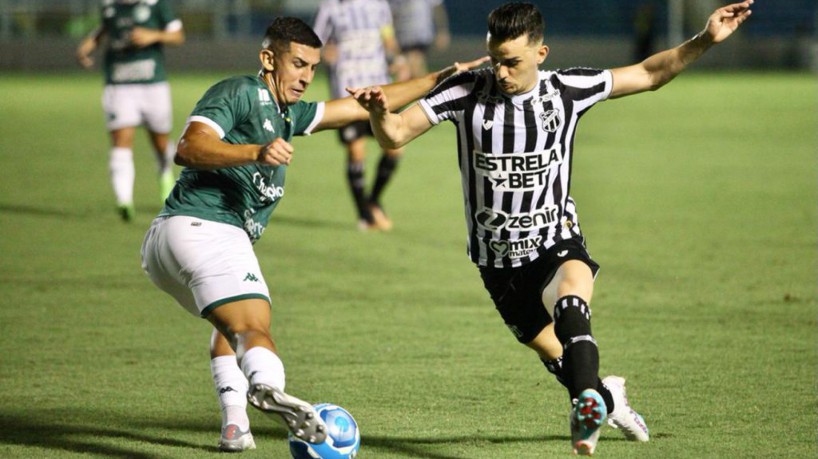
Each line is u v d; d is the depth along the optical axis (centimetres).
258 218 1155
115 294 2064
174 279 1119
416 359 1586
